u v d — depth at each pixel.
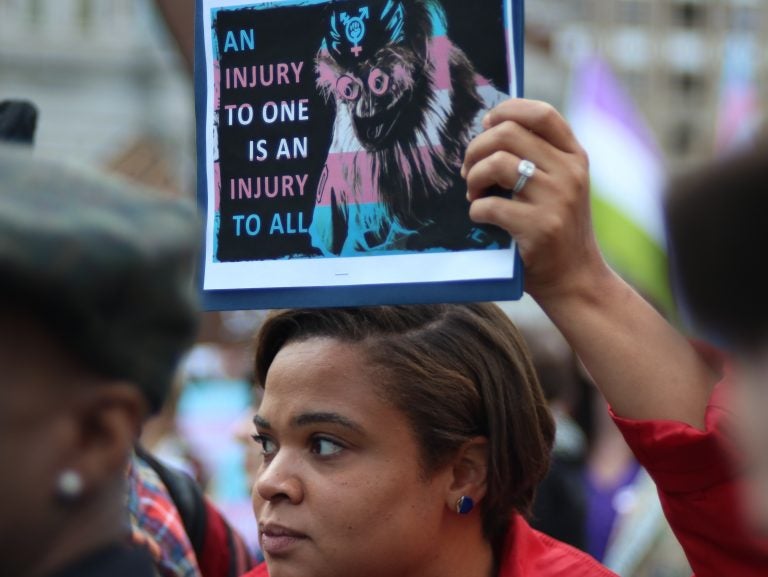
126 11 31.69
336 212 1.71
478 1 1.64
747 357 0.83
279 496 1.81
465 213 1.64
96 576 1.00
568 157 1.58
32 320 0.94
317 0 1.73
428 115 1.66
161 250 0.99
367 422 1.79
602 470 4.39
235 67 1.77
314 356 1.82
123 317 0.97
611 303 1.65
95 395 0.98
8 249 0.90
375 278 1.68
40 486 0.97
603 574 1.97
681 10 34.03
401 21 1.68
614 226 5.85
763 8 31.64
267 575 2.07
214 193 1.77
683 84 33.94
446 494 1.86
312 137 1.73
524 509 1.99
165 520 2.11
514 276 1.61
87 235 0.94
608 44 33.56
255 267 1.74
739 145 0.83
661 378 1.64
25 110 1.99
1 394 0.94
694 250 0.84
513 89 1.62
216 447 4.28
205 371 4.78
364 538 1.79
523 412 1.92
